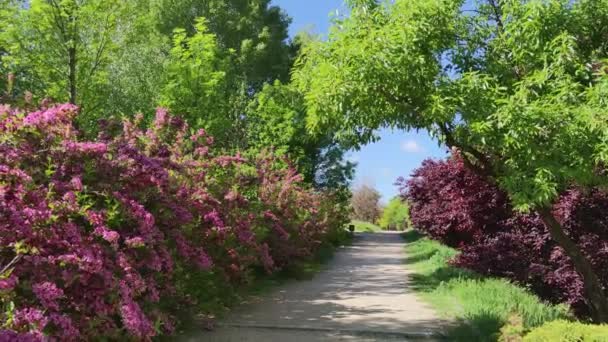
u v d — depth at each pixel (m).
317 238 16.64
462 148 6.63
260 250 9.43
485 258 9.62
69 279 4.07
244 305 8.63
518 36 5.96
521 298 8.26
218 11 31.66
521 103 5.48
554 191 5.40
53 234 4.10
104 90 17.27
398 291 10.32
